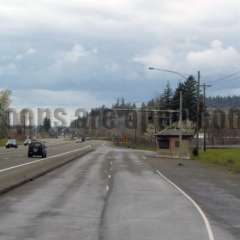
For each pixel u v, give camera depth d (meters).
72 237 15.29
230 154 80.44
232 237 15.77
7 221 18.31
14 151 97.25
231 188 35.03
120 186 34.44
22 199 25.56
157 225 18.00
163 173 49.84
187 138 99.06
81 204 24.05
